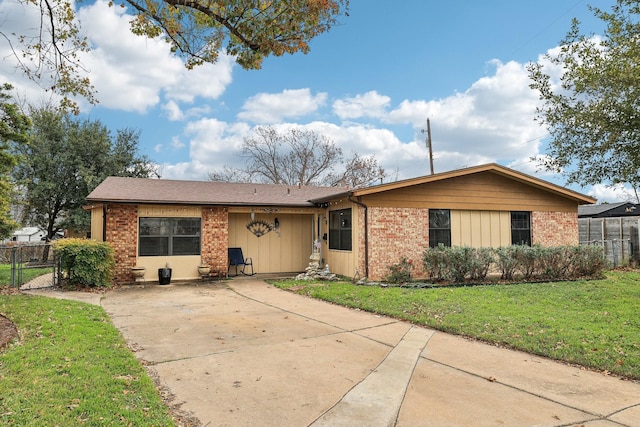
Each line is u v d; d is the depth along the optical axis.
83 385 4.00
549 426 3.51
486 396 4.14
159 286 11.93
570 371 4.94
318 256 14.12
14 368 4.41
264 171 34.56
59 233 27.81
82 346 5.30
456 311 7.85
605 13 7.41
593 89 7.52
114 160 24.69
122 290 11.13
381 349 5.73
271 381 4.45
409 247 12.66
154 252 12.74
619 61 7.22
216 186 16.06
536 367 5.06
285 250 15.62
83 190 23.98
